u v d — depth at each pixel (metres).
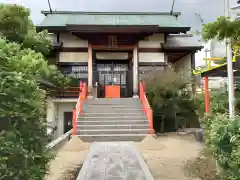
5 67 3.21
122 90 18.12
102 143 10.05
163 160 7.70
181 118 13.85
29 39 8.34
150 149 9.27
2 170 2.90
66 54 17.41
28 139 3.34
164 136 12.29
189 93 13.86
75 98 15.62
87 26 14.99
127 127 11.55
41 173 3.63
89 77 16.33
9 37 7.35
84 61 17.36
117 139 10.89
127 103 14.15
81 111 13.02
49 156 3.82
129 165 6.70
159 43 17.73
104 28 15.06
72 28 15.06
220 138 4.31
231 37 3.68
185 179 5.83
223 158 4.27
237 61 6.60
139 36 16.14
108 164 6.79
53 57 17.81
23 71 3.43
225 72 8.46
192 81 13.96
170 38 18.80
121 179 5.59
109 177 5.72
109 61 18.30
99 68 18.28
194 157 8.00
